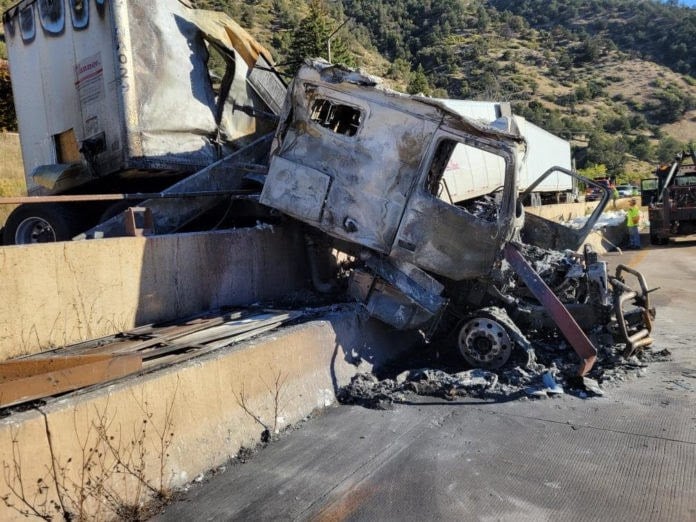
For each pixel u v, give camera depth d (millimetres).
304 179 6957
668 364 6516
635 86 119438
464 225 6422
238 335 5457
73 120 8359
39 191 8883
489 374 6078
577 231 7965
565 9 166125
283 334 5371
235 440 4543
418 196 6500
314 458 4469
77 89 8258
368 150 6688
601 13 162250
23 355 4902
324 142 6910
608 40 142625
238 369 4730
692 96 112688
